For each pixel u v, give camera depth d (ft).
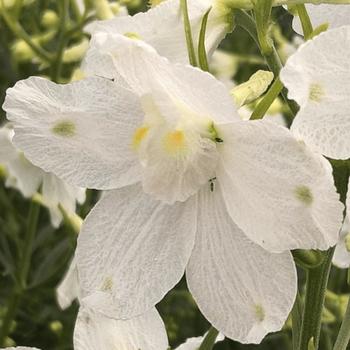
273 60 0.75
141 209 0.77
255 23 0.78
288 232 0.70
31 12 1.63
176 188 0.75
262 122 0.70
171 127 0.74
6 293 1.63
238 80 1.62
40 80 0.74
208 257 0.75
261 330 0.73
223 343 1.51
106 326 0.82
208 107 0.72
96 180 0.76
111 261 0.76
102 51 0.71
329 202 0.68
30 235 1.45
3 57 1.74
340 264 0.97
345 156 0.68
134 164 0.76
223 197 0.75
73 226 1.23
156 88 0.72
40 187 1.45
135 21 0.78
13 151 1.32
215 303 0.75
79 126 0.75
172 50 0.78
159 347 0.83
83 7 1.44
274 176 0.70
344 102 0.66
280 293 0.73
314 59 0.65
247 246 0.74
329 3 0.74
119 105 0.75
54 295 1.54
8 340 1.46
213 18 0.78
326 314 1.27
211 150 0.74
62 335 1.55
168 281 0.76
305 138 0.67
